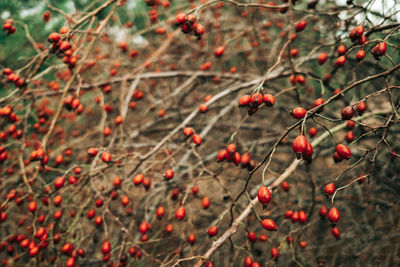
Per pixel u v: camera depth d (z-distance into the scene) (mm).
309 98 3824
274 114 3807
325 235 3160
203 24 3828
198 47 4035
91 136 3988
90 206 2854
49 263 2406
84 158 3531
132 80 3492
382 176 2838
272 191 2008
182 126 2441
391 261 2775
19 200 2238
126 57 3691
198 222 3277
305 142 1237
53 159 3398
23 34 4215
